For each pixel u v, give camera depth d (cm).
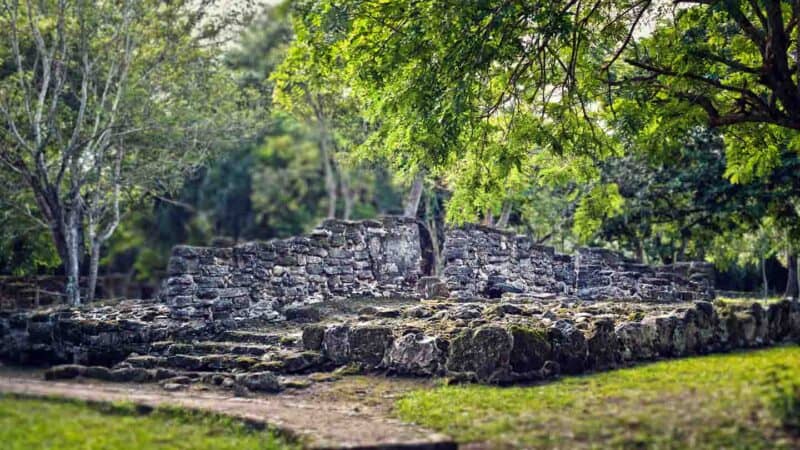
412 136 1270
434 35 1229
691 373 1073
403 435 898
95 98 2373
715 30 1416
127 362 1341
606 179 2686
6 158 2267
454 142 1263
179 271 1529
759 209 2392
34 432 888
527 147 1388
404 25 1269
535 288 2142
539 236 3444
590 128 1434
